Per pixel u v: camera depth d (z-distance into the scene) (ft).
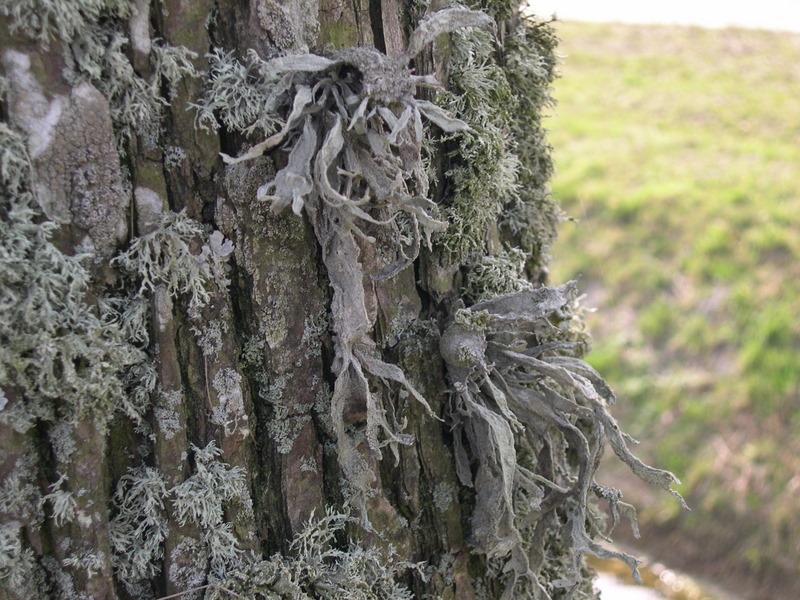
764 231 5.52
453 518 1.84
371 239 1.64
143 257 1.59
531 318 1.73
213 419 1.65
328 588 1.72
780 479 4.25
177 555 1.65
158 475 1.64
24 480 1.57
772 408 4.55
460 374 1.76
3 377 1.54
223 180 1.62
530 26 1.99
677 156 6.63
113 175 1.57
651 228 5.93
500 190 1.83
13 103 1.52
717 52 8.43
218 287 1.64
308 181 1.58
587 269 5.88
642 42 8.89
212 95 1.60
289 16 1.62
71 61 1.53
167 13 1.57
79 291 1.57
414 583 1.83
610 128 7.22
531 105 1.96
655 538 4.42
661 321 5.34
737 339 4.99
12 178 1.52
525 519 1.84
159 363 1.62
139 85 1.57
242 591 1.67
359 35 1.68
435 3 1.74
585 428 2.04
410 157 1.65
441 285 1.80
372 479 1.71
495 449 1.77
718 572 4.15
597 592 2.17
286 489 1.71
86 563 1.60
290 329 1.69
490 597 1.89
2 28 1.50
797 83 7.59
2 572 1.56
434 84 1.63
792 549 4.01
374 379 1.73
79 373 1.57
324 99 1.61
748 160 6.39
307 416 1.72
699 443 4.63
